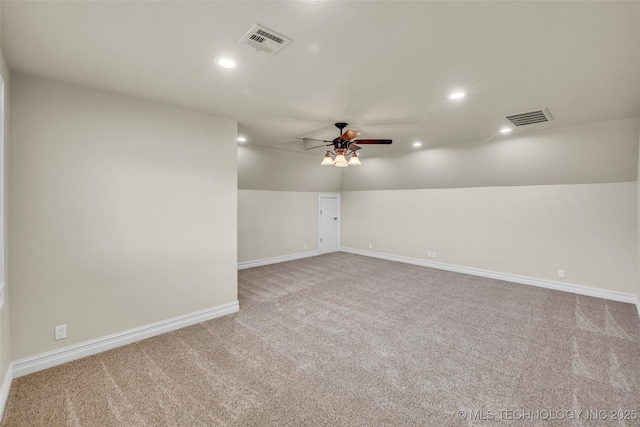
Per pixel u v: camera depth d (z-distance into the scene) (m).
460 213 5.57
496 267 5.12
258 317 3.48
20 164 2.26
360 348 2.74
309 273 5.58
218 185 3.45
